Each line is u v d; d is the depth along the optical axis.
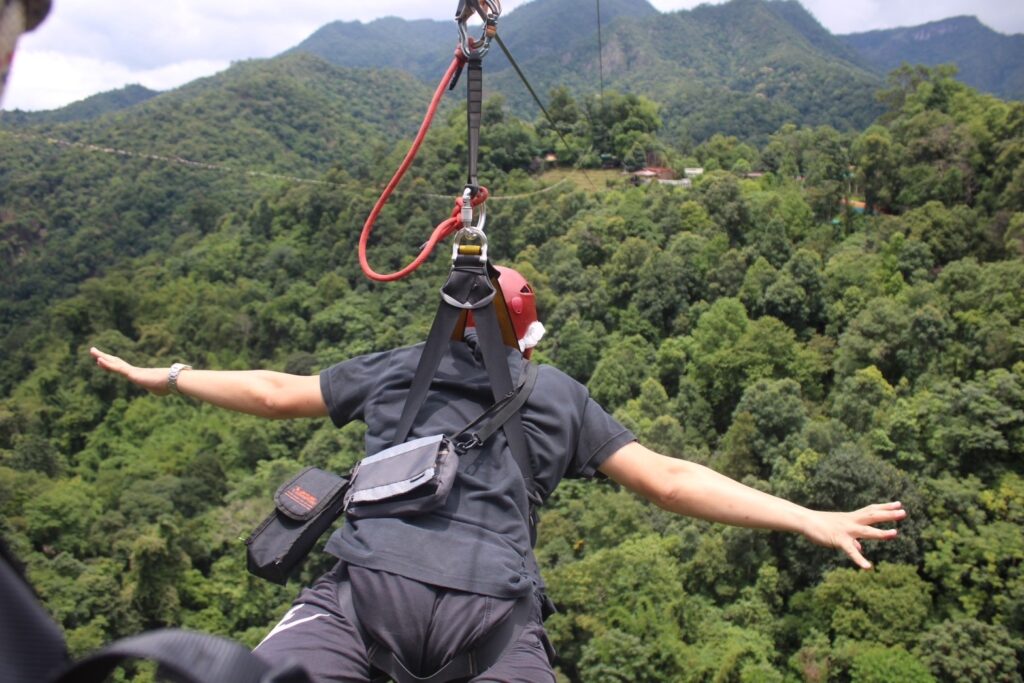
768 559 28.61
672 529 30.75
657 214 65.81
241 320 74.62
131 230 112.50
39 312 95.19
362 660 2.17
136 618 31.55
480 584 2.15
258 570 2.53
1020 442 30.55
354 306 72.94
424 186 84.00
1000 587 25.62
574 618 26.72
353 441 46.16
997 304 40.78
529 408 2.52
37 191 120.56
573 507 35.31
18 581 0.93
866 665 23.03
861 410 34.97
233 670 0.90
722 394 44.66
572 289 59.62
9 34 0.86
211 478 46.19
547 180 87.12
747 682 23.91
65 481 44.88
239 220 104.44
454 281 2.50
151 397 60.00
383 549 2.19
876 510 2.35
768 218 62.00
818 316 50.50
